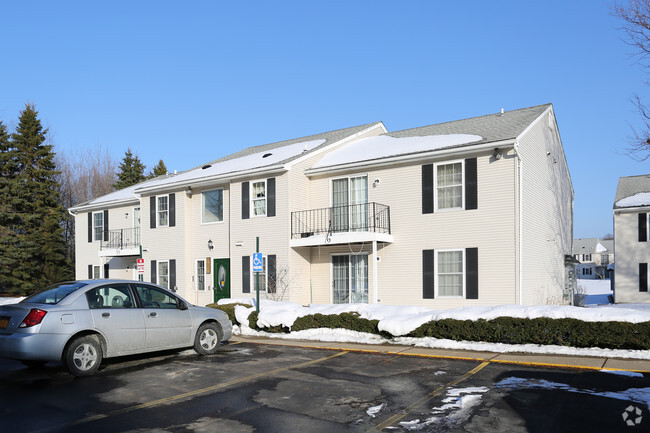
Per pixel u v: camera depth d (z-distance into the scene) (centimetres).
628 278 2739
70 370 826
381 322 1161
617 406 623
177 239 2320
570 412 605
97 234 2880
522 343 1011
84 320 852
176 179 2420
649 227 2706
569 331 962
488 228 1574
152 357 1013
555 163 2014
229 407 657
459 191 1650
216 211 2230
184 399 698
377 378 805
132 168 5206
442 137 1820
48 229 3559
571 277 2248
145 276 2477
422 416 607
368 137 2320
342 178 1923
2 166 3503
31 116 3712
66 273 3622
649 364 845
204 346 1038
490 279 1559
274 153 2281
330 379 802
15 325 813
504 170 1558
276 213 1956
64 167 5156
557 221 1998
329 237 1788
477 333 1050
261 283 1984
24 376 852
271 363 941
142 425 588
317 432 559
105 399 702
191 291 2280
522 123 1708
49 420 607
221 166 2372
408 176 1752
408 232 1738
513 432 547
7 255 3238
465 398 674
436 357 967
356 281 1869
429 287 1678
